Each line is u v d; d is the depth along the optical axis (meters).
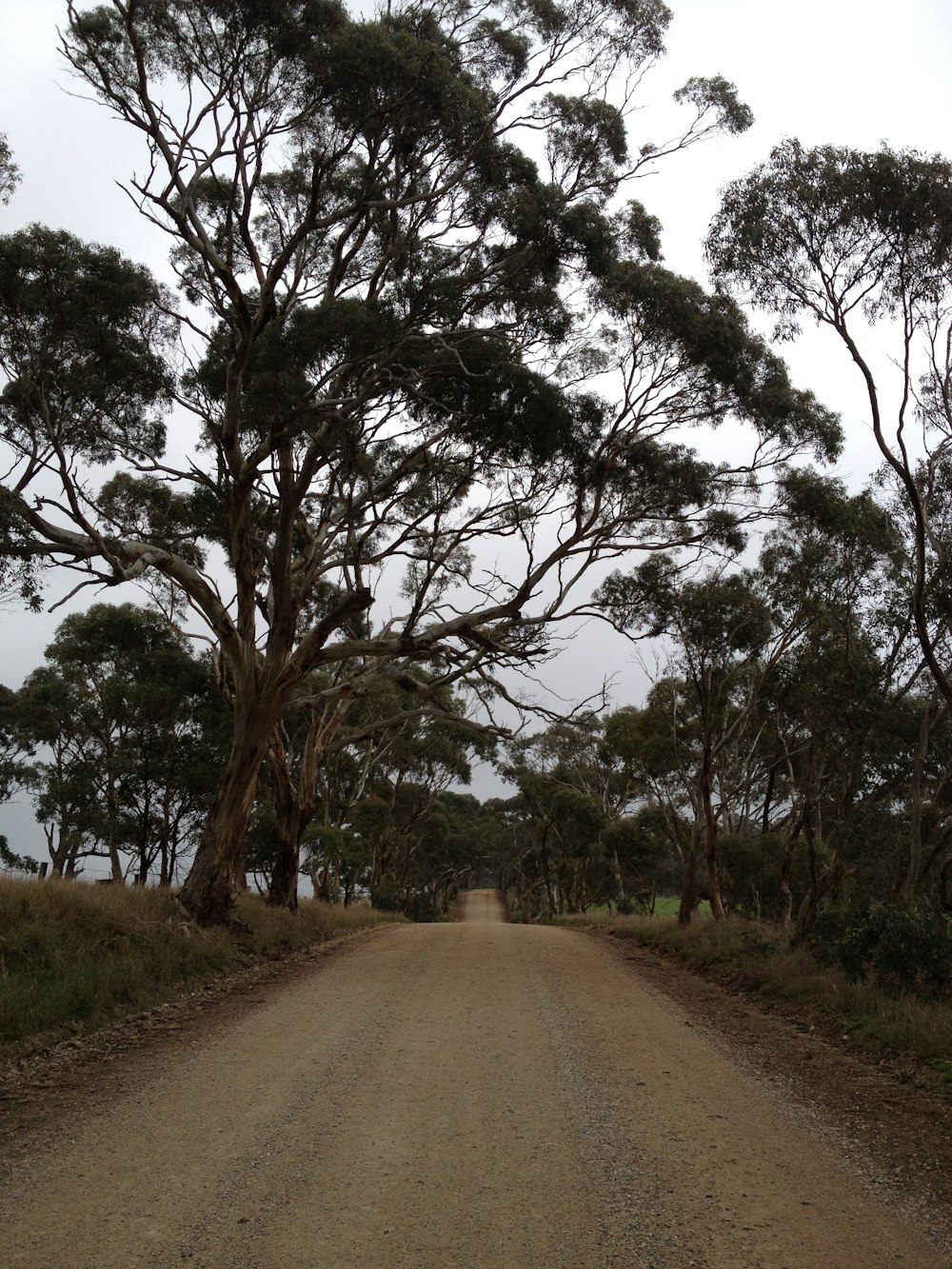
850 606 16.69
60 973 10.57
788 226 12.69
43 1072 7.88
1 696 37.03
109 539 15.55
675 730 26.20
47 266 14.85
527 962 16.28
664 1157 5.80
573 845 48.56
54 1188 5.21
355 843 44.06
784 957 13.80
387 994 12.25
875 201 12.13
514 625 19.30
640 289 16.97
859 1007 10.47
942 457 14.83
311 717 24.59
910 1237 4.66
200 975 13.20
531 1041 9.27
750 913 34.94
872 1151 5.97
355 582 23.25
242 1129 6.26
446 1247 4.48
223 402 18.81
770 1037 9.81
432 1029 9.78
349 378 16.56
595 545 18.81
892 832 19.86
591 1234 4.66
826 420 18.52
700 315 17.12
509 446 16.48
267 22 14.04
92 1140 6.03
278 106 15.41
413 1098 7.07
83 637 28.72
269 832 34.59
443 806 58.81
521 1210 4.95
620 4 15.51
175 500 21.95
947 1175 5.54
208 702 29.08
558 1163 5.66
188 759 28.98
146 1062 8.23
